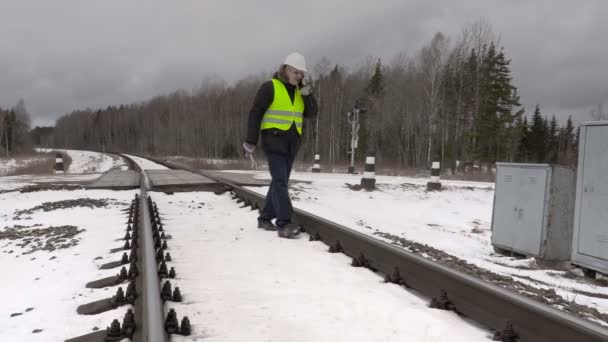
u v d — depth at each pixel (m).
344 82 66.19
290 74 5.16
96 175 18.78
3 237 6.39
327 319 2.63
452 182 19.95
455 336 2.42
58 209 8.32
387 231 8.18
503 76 47.97
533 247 6.40
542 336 2.20
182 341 2.25
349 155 60.78
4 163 60.19
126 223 6.09
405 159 53.09
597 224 5.41
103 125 163.75
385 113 56.00
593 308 3.49
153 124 124.12
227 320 2.56
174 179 13.12
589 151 5.56
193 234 5.30
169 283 2.97
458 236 8.98
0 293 3.56
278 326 2.50
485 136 46.47
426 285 3.16
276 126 5.17
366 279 3.52
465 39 45.50
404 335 2.42
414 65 57.62
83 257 4.30
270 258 4.15
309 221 5.55
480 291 2.64
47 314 2.73
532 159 74.69
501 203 7.07
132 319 2.29
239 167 32.00
